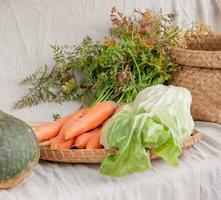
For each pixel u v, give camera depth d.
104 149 0.99
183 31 1.53
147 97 1.06
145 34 1.37
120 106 1.13
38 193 0.88
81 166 1.02
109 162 0.93
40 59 1.36
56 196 0.88
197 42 1.48
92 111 1.09
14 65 1.33
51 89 1.37
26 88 1.34
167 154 0.94
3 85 1.32
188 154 1.08
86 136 1.05
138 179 0.95
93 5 1.42
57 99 1.37
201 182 1.03
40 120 1.35
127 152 0.93
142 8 1.50
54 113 1.36
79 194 0.89
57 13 1.37
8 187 0.88
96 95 1.34
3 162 0.84
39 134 1.08
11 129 0.88
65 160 1.01
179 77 1.37
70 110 1.38
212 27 1.62
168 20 1.49
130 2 1.48
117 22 1.40
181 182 0.99
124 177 0.95
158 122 0.97
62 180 0.94
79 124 1.05
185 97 1.07
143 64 1.32
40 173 0.98
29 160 0.89
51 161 1.04
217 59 1.29
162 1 1.53
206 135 1.19
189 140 1.07
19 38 1.33
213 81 1.31
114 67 1.29
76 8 1.40
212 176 1.04
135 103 1.08
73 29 1.40
